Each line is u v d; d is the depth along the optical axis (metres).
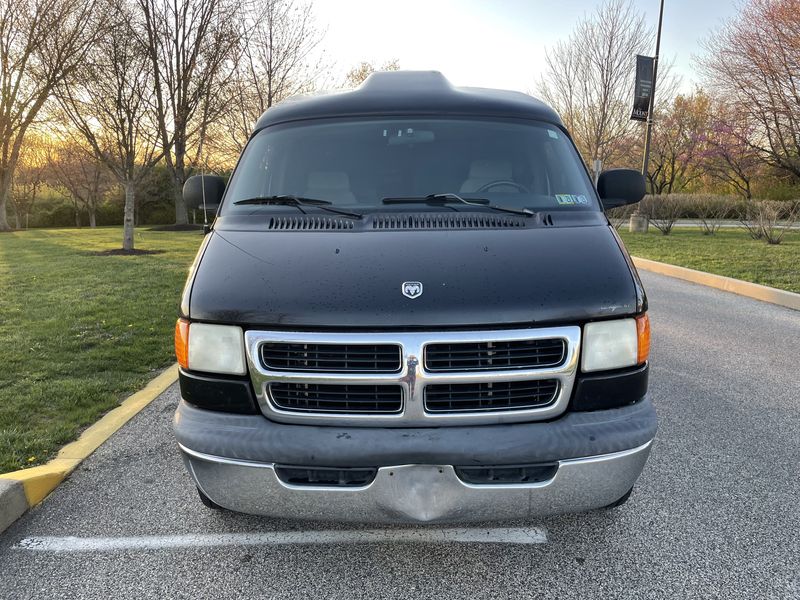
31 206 43.75
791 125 24.53
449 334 2.21
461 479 2.23
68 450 3.60
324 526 2.90
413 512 2.24
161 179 38.28
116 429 3.96
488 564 2.60
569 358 2.28
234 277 2.44
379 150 3.24
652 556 2.64
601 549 2.69
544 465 2.24
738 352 5.78
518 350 2.26
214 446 2.28
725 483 3.27
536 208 2.93
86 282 9.84
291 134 3.37
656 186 39.75
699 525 2.87
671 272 11.21
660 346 6.00
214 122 20.67
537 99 3.77
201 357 2.37
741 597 2.37
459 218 2.78
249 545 2.75
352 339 2.21
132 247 15.53
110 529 2.87
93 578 2.52
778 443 3.77
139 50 13.80
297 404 2.30
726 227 22.70
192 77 18.47
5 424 3.90
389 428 2.25
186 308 2.43
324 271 2.40
